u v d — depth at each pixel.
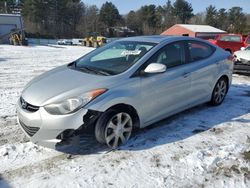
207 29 56.50
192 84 5.37
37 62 14.23
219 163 3.99
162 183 3.53
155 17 98.69
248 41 15.74
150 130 4.96
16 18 36.88
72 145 4.33
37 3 78.25
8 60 14.82
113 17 93.88
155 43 4.95
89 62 5.01
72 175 3.65
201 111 5.98
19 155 4.08
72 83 4.16
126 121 4.33
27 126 3.99
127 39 5.41
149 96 4.55
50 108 3.82
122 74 4.32
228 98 7.02
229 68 6.39
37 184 3.47
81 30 85.94
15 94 7.29
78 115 3.82
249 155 4.21
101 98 3.97
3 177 3.59
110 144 4.22
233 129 5.13
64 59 16.03
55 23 82.12
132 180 3.58
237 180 3.62
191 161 4.01
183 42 5.38
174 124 5.25
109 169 3.79
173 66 5.03
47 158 4.02
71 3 87.75
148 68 4.39
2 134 4.74
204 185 3.51
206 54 5.89
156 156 4.13
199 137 4.76
